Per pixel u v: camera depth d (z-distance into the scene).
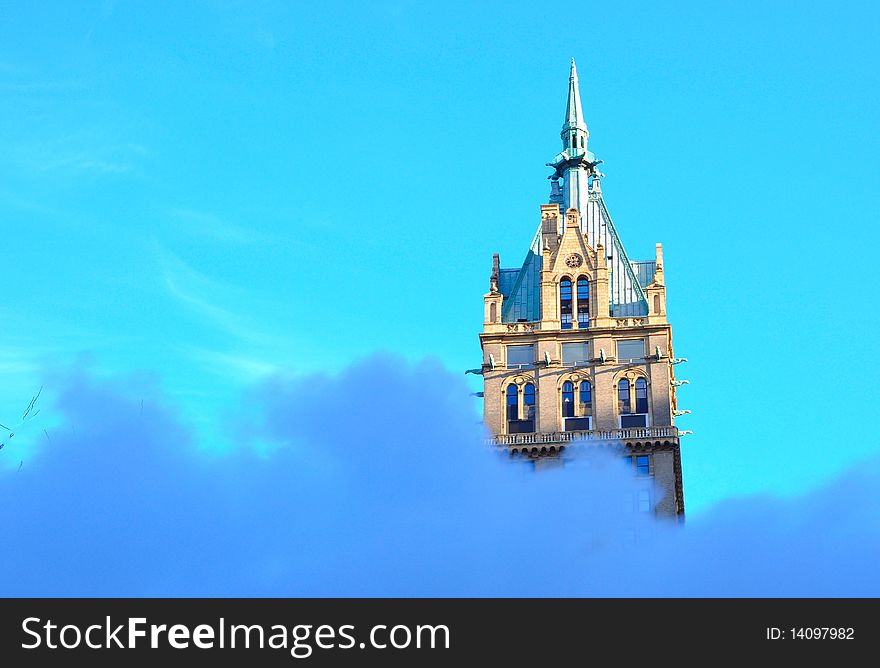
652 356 146.38
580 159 161.25
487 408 146.88
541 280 151.38
